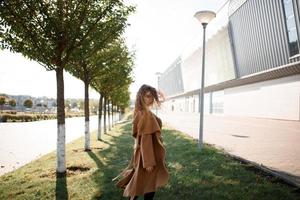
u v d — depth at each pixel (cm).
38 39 738
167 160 879
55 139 1900
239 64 4381
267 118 3956
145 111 400
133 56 1559
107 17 893
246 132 1919
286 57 3128
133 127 412
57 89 771
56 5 748
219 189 555
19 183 682
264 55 3591
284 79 3519
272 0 3253
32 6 707
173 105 12581
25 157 1178
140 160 399
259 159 876
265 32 3500
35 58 782
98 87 1686
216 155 923
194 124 2855
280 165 782
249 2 3800
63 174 748
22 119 4516
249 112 4550
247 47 4031
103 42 897
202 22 1068
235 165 764
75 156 1053
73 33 761
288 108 3434
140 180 394
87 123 1217
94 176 698
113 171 744
